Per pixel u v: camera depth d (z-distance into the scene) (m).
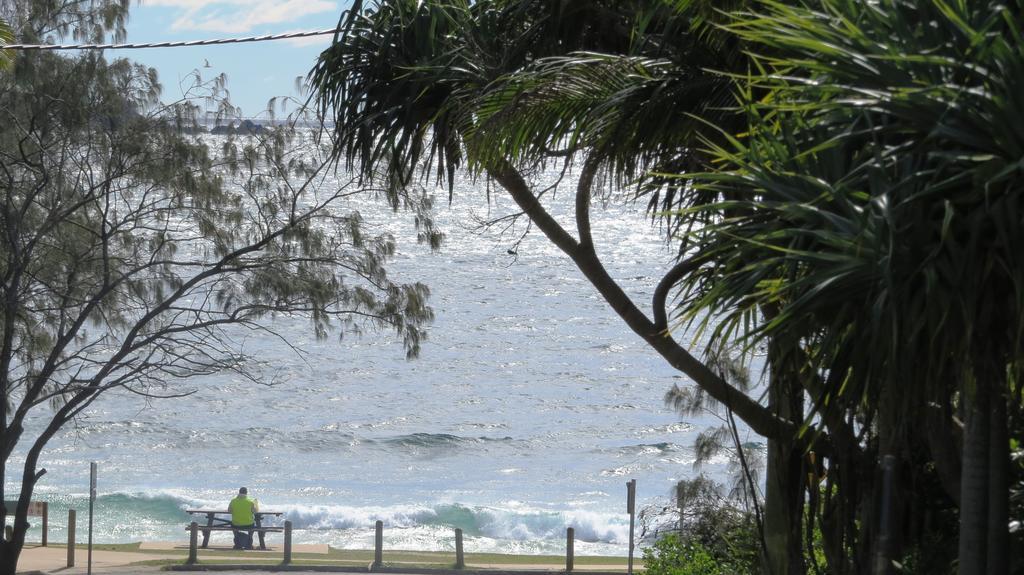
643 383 116.94
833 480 13.90
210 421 99.38
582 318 153.25
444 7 15.06
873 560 12.24
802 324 8.73
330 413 103.75
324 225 45.41
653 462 86.56
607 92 13.12
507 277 188.12
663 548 24.81
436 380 117.94
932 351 8.13
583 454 89.94
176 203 35.75
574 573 41.78
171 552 47.91
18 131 34.25
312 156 35.75
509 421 101.38
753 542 20.75
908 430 12.21
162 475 82.25
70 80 33.31
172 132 34.59
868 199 8.34
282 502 73.44
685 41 13.42
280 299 35.47
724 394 13.98
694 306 9.34
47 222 33.94
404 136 15.23
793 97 10.09
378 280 36.50
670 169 15.07
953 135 8.00
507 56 14.66
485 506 70.44
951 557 14.09
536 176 15.16
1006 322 8.33
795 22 8.80
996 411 9.52
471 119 14.24
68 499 70.50
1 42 29.78
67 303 35.22
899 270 8.09
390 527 64.25
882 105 8.33
